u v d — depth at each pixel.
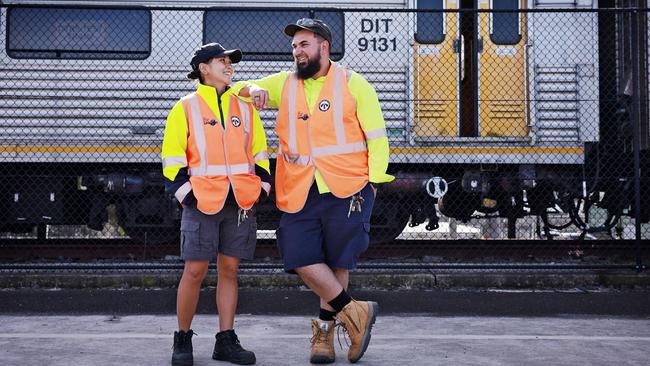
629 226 11.91
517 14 9.66
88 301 6.87
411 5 9.60
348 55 9.51
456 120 9.55
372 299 7.00
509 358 4.92
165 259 9.61
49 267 7.68
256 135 4.92
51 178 9.95
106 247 9.93
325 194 4.66
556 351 5.15
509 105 9.59
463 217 10.46
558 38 9.59
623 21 10.30
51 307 6.82
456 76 9.58
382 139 4.73
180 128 4.69
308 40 4.71
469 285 7.70
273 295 7.00
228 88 4.89
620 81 10.33
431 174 9.87
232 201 4.74
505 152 9.54
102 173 9.84
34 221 9.93
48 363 4.70
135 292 7.04
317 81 4.82
